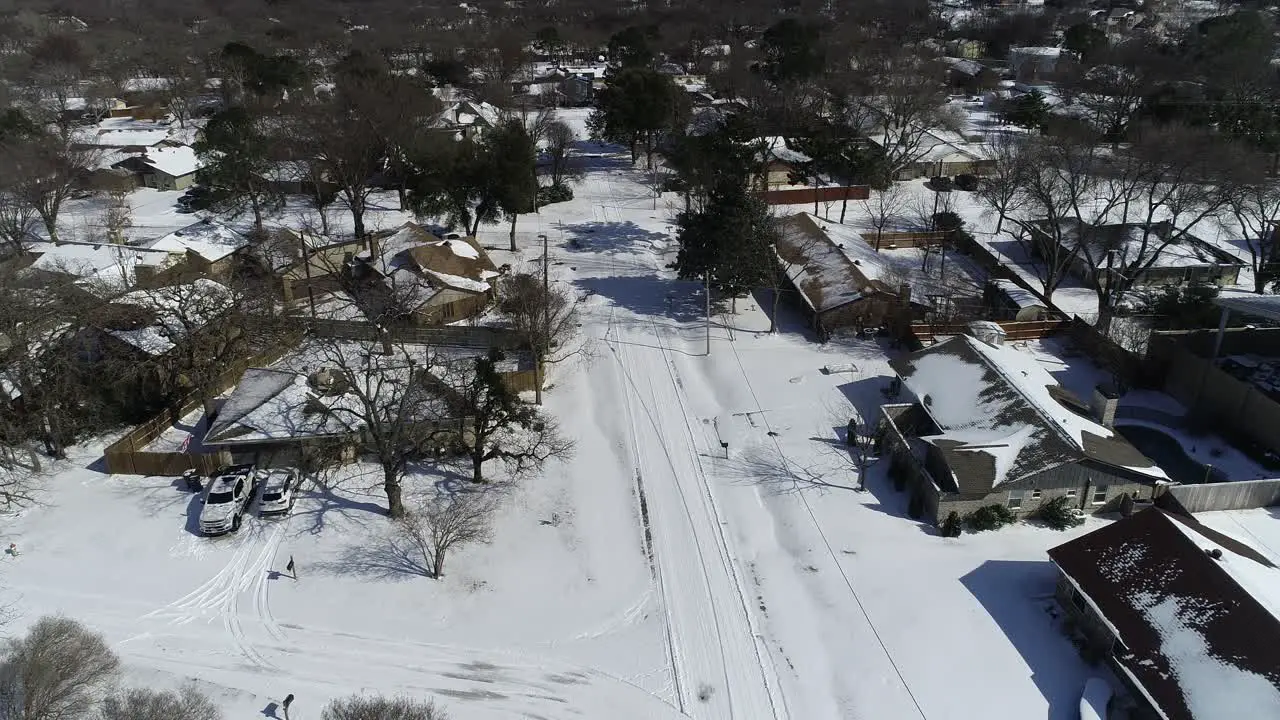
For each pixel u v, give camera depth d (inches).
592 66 6245.1
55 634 1118.4
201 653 1193.4
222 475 1512.1
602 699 1136.8
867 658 1195.9
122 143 3754.9
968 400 1646.2
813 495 1546.5
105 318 1784.0
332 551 1401.3
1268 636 1041.5
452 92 5191.9
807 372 1987.0
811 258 2394.2
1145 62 4382.4
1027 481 1438.2
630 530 1466.5
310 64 5565.9
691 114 4013.3
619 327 2231.8
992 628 1238.9
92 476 1584.6
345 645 1216.2
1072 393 1797.5
